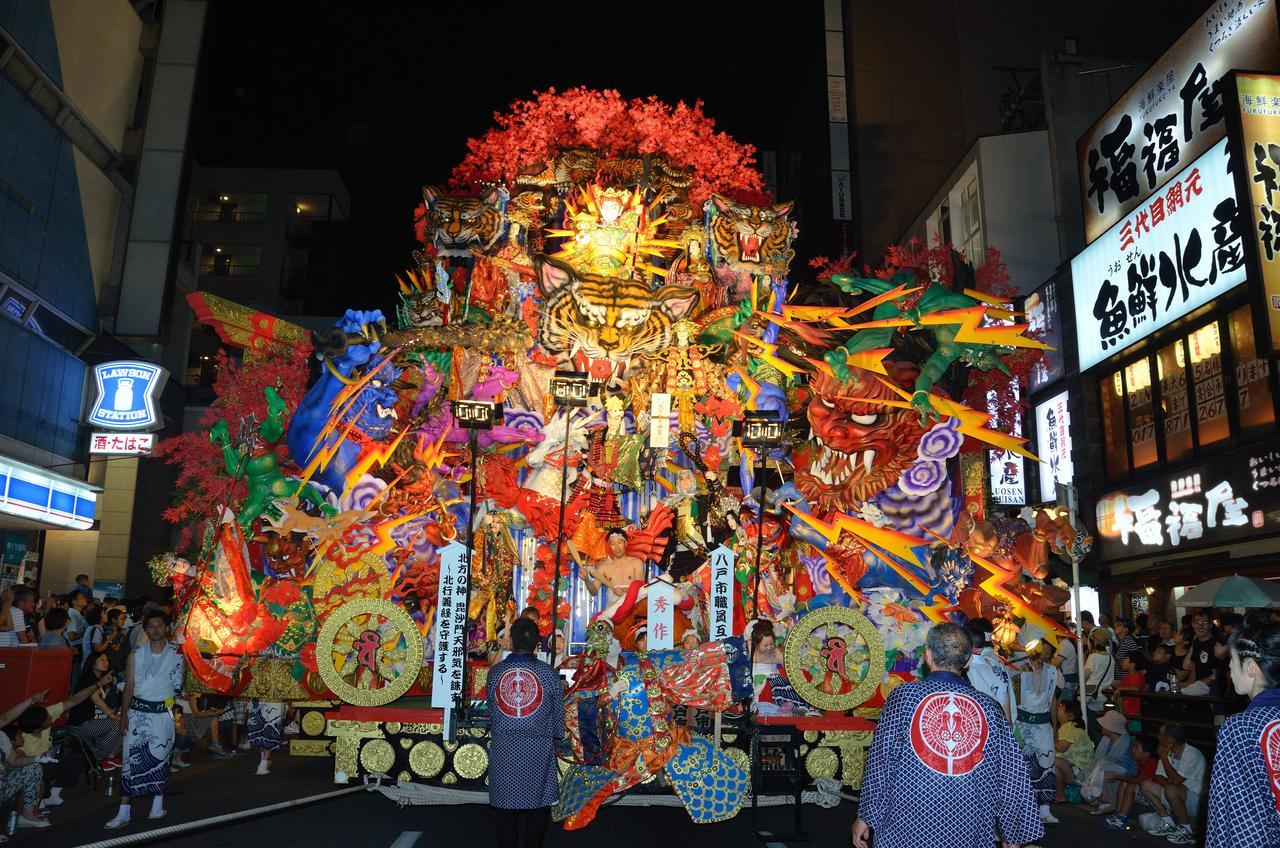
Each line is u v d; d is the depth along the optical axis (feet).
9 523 76.02
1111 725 32.27
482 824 28.35
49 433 76.23
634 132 50.52
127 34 83.97
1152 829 28.22
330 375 41.63
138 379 81.97
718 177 51.11
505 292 46.70
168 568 43.24
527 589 45.11
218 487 42.14
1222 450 59.98
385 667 31.83
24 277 70.13
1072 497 40.24
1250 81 48.78
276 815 29.48
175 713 38.88
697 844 26.50
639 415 46.01
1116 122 71.51
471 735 31.19
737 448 46.16
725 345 46.62
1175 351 65.00
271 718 38.34
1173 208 64.69
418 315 47.44
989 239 88.48
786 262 47.57
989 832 12.40
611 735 24.31
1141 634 49.80
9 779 26.17
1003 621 39.73
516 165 49.16
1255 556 55.62
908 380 44.09
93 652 35.45
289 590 38.99
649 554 44.34
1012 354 43.78
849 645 32.50
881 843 12.42
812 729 32.12
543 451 45.01
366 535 39.58
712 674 24.23
